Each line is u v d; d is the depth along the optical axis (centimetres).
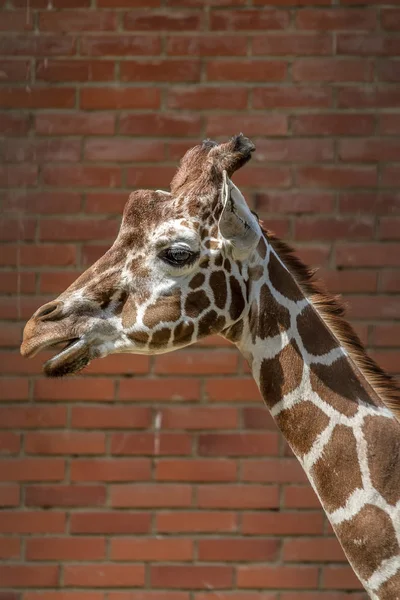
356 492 646
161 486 1122
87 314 671
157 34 1123
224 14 1121
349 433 656
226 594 1119
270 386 680
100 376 1123
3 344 1123
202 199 666
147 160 1125
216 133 1122
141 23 1123
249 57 1120
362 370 679
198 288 664
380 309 1119
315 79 1120
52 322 668
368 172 1121
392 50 1119
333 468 655
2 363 1123
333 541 1115
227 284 669
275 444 1118
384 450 647
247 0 1120
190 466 1120
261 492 1119
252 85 1120
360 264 1119
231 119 1120
